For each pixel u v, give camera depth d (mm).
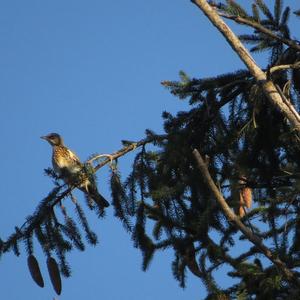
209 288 11766
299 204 12219
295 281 11047
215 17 12336
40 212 13266
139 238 13195
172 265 12773
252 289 11523
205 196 13172
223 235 12500
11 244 13148
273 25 12852
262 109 13305
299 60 12945
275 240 11695
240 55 12250
